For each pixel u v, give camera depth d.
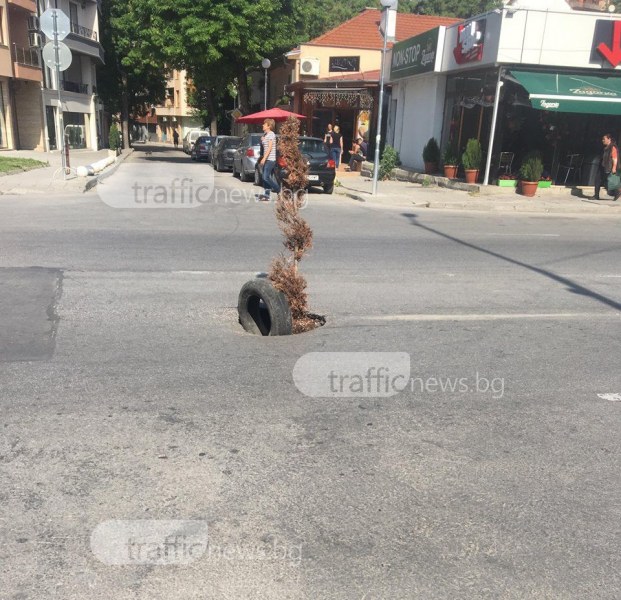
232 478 3.19
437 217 13.80
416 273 8.16
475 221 13.38
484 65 17.48
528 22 16.42
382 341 5.39
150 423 3.74
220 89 30.62
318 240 10.20
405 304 6.64
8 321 5.62
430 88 22.11
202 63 28.05
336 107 29.91
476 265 8.78
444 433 3.75
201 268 7.91
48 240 9.23
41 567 2.52
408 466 3.36
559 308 6.68
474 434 3.75
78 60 41.41
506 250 10.00
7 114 32.97
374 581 2.49
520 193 17.69
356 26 34.06
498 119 17.97
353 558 2.62
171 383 4.34
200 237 9.97
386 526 2.84
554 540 2.79
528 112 18.06
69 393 4.12
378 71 30.38
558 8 20.44
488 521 2.90
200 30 25.98
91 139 42.69
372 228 11.70
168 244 9.32
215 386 4.31
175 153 49.66
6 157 24.95
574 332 5.83
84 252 8.56
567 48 16.75
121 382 4.33
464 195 17.33
